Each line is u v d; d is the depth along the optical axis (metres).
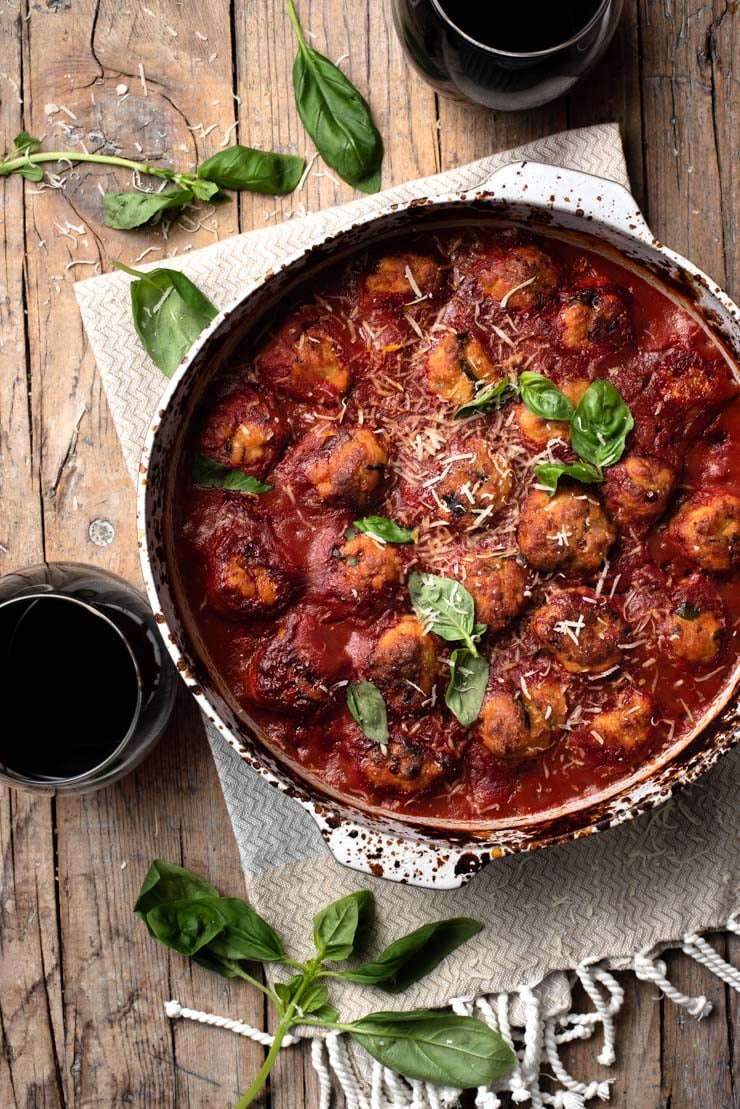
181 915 0.80
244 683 0.76
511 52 0.76
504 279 0.76
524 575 0.76
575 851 0.82
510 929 0.82
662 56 0.84
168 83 0.84
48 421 0.84
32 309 0.84
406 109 0.83
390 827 0.75
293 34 0.84
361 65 0.83
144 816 0.83
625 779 0.76
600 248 0.77
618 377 0.77
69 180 0.84
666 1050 0.84
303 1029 0.82
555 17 0.77
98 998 0.84
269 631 0.76
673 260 0.74
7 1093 0.83
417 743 0.75
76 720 0.78
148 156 0.84
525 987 0.82
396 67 0.83
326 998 0.81
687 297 0.76
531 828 0.75
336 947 0.80
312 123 0.82
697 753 0.75
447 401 0.76
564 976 0.83
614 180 0.79
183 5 0.84
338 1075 0.82
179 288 0.79
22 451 0.84
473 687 0.75
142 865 0.83
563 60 0.74
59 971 0.84
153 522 0.74
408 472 0.76
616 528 0.76
